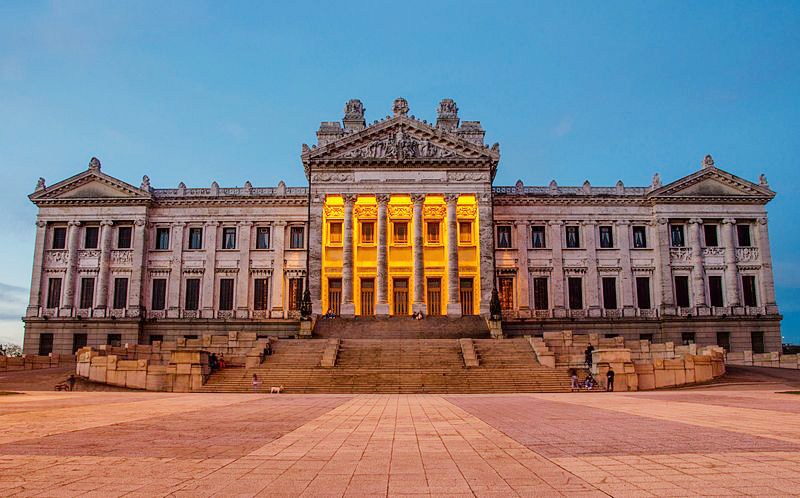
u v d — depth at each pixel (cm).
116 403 3164
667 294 8250
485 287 7625
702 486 1153
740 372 5431
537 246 8488
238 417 2433
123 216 8450
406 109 7969
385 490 1146
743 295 8338
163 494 1109
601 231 8556
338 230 7944
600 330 8231
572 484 1183
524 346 5697
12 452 1555
